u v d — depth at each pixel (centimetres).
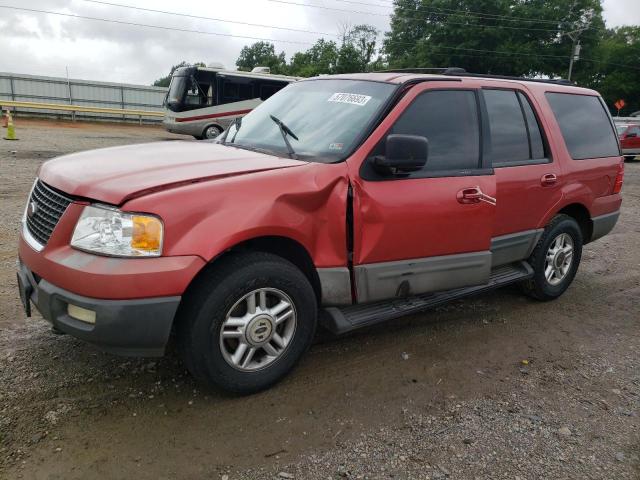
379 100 377
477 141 411
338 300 350
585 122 532
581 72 4719
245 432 297
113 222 275
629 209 1087
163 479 259
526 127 464
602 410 342
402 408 330
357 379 359
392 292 370
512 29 4275
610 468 288
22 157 1300
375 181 349
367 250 350
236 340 321
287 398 331
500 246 445
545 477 278
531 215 465
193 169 316
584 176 512
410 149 336
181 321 301
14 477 252
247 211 298
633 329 475
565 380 377
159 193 281
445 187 378
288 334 335
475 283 412
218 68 2280
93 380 334
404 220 359
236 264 304
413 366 382
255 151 379
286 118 410
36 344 372
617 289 579
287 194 313
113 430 290
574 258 530
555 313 500
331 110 392
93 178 298
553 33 4400
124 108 3228
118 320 272
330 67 4509
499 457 291
